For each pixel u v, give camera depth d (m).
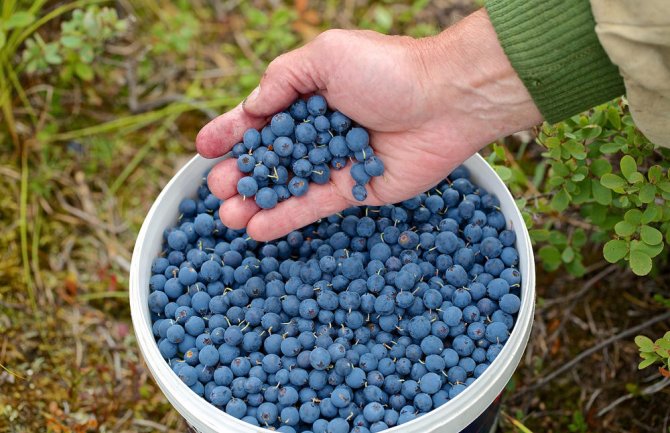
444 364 0.64
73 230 0.85
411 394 0.64
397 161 0.67
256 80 0.93
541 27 0.60
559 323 0.81
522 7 0.60
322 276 0.67
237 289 0.67
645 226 0.66
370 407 0.62
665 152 0.69
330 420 0.63
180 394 0.61
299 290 0.66
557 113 0.62
